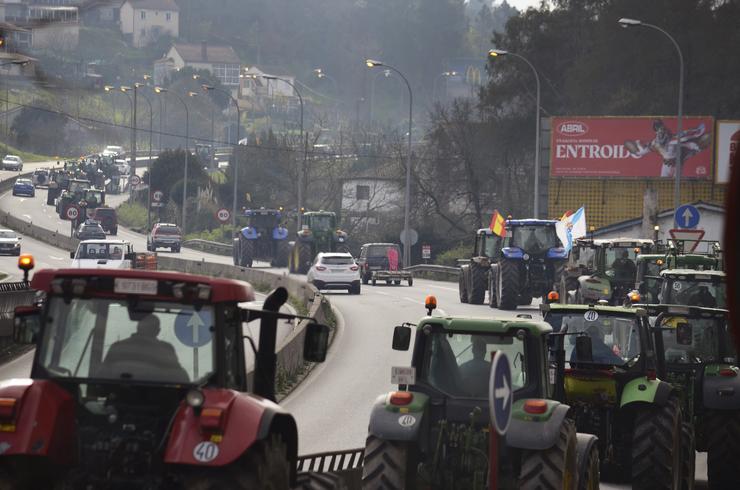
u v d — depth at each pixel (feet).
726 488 124.36
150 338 68.95
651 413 111.45
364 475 88.58
